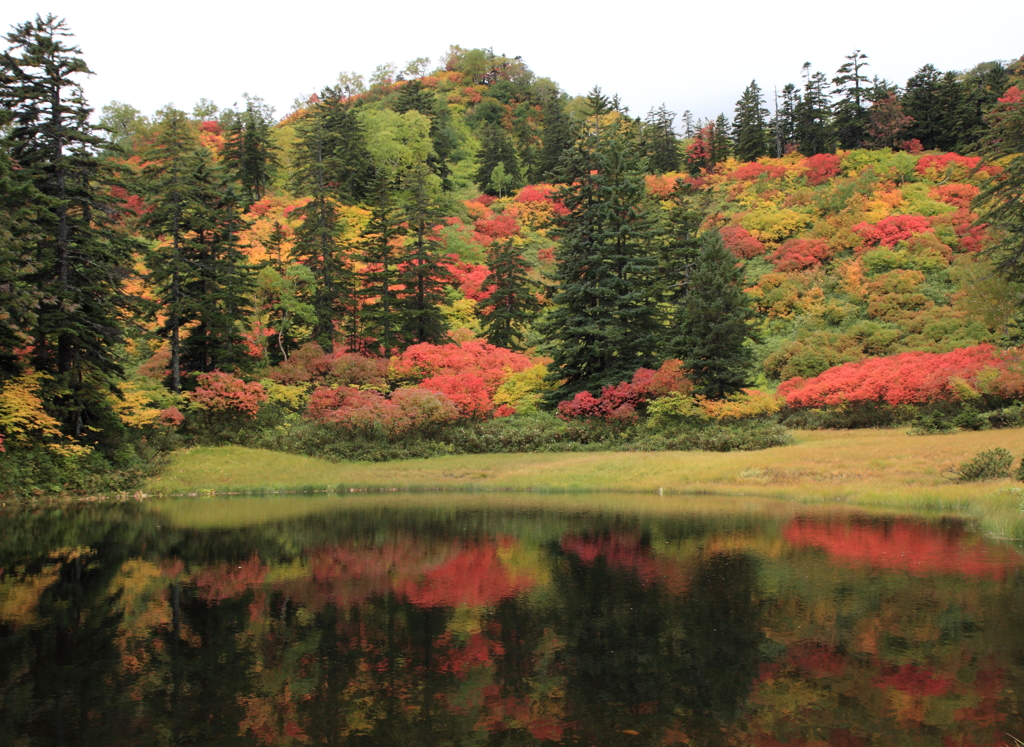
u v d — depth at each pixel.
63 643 7.28
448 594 9.33
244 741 4.90
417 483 26.09
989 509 14.87
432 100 93.50
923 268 48.56
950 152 69.62
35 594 9.47
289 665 6.56
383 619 8.12
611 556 11.83
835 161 68.56
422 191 43.22
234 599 9.14
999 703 5.48
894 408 30.62
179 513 18.34
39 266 23.16
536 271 60.41
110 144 24.88
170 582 10.18
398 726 5.17
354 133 69.50
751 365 32.88
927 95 74.88
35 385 22.28
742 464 24.41
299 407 34.81
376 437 31.14
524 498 21.67
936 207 56.25
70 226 24.11
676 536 13.72
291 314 40.19
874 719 5.21
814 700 5.59
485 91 121.44
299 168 67.19
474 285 54.06
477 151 97.12
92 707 5.56
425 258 42.03
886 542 12.52
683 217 46.53
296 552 12.53
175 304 31.06
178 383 31.25
